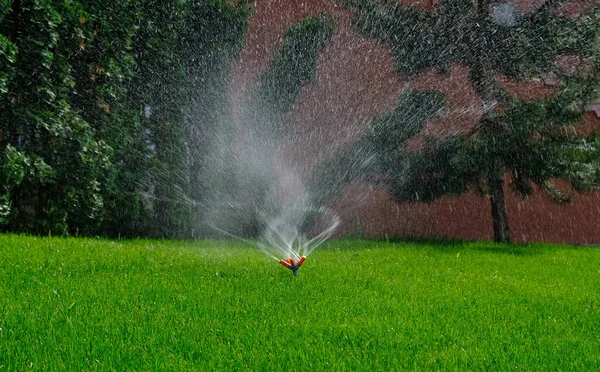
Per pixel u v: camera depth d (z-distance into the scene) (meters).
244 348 4.44
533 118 12.85
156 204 12.87
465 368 4.14
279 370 3.97
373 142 14.30
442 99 14.00
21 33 10.46
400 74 14.38
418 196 14.07
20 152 10.36
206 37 14.10
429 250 11.97
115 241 10.88
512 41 13.52
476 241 15.05
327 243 13.26
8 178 10.15
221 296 6.20
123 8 12.02
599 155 13.19
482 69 13.69
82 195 11.31
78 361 4.02
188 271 7.71
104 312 5.31
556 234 17.00
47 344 4.36
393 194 14.39
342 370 3.99
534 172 13.26
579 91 12.80
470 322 5.53
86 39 11.48
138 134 12.61
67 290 6.10
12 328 4.72
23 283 6.40
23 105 10.59
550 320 5.70
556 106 12.80
